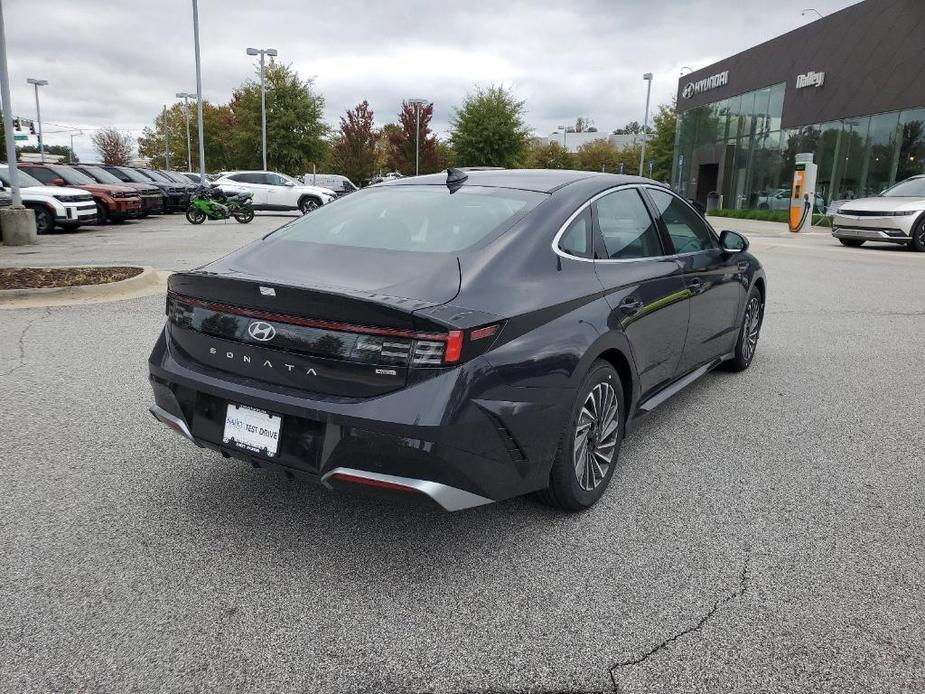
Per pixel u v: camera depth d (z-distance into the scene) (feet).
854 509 11.14
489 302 8.96
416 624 8.21
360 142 180.14
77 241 51.93
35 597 8.58
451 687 7.26
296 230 11.59
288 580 9.04
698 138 130.52
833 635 8.09
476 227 10.41
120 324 22.61
